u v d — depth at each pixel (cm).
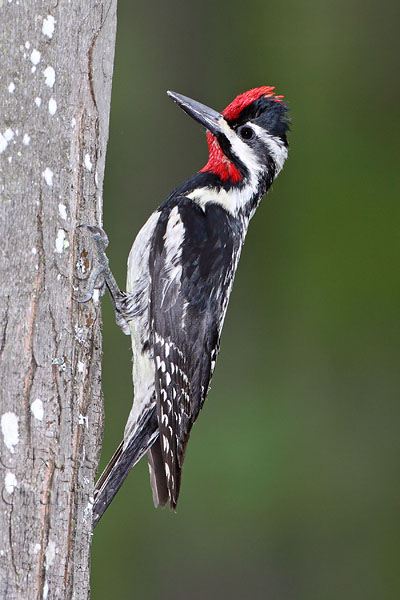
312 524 1245
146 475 1225
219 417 1291
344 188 1331
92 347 650
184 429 804
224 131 863
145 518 1216
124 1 1331
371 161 1335
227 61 1332
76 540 612
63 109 623
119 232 1289
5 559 568
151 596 1199
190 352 810
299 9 1342
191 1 1332
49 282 604
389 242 1322
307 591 1230
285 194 1339
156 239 815
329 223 1329
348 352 1323
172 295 805
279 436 1284
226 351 1325
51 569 588
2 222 586
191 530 1222
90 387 646
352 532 1260
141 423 785
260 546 1231
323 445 1292
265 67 1336
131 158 1305
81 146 641
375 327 1320
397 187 1330
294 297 1330
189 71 1327
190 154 1311
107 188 1298
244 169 867
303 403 1305
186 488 1237
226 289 842
